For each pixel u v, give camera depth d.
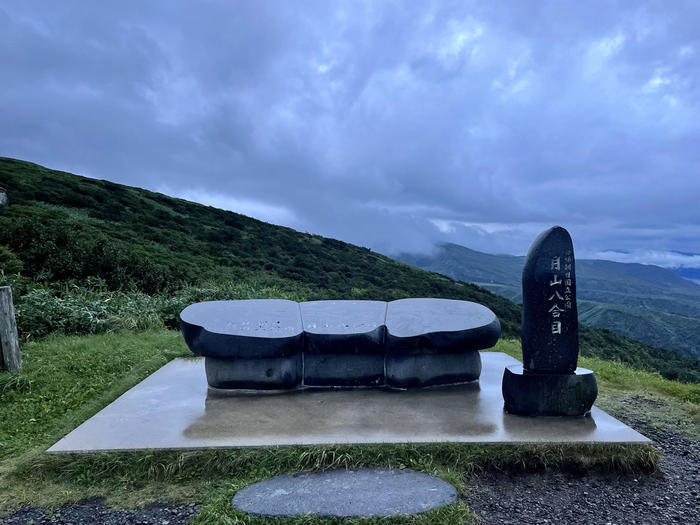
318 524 2.61
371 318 4.95
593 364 6.46
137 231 23.84
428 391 4.55
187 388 4.64
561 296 3.89
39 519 2.81
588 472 3.31
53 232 11.70
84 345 6.10
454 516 2.69
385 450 3.33
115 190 31.81
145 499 2.98
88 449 3.28
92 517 2.82
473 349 4.67
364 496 2.87
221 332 4.43
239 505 2.79
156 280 11.04
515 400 3.90
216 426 3.67
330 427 3.65
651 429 4.20
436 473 3.15
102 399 4.38
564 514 2.86
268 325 4.68
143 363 5.50
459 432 3.56
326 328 4.69
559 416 3.86
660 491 3.15
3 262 9.35
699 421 4.34
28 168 29.52
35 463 3.24
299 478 3.11
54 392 4.59
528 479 3.23
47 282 9.24
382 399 4.32
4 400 4.39
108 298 8.58
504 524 2.73
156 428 3.63
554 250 3.88
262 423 3.74
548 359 3.91
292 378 4.58
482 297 34.16
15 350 4.95
